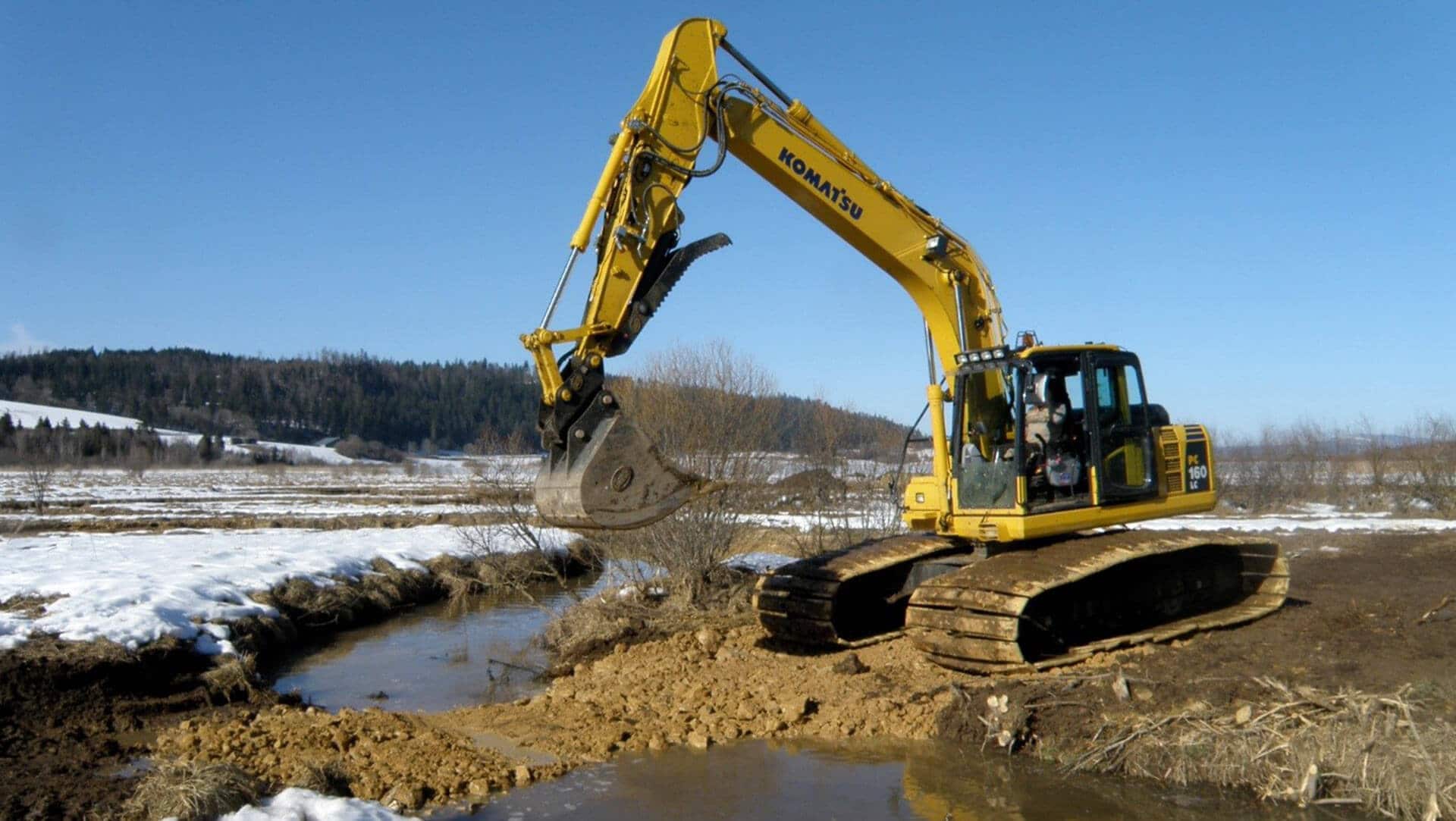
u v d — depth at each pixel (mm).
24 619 11234
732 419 15586
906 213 10750
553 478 8094
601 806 7262
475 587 18781
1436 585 13875
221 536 22297
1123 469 10859
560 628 13758
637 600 14258
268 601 14695
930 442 11391
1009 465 10250
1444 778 6625
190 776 7051
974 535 10523
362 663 13016
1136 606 10852
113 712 9586
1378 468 31484
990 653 9188
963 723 8648
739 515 15469
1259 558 11922
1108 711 8344
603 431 8016
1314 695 7922
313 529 25203
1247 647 9977
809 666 10602
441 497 39750
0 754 8305
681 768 8055
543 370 8156
